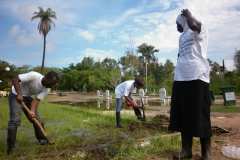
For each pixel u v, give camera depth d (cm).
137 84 911
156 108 1606
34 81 595
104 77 5641
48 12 5991
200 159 500
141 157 510
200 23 477
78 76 6456
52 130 801
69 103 2328
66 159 504
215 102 2145
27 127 887
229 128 841
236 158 516
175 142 600
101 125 924
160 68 6550
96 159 501
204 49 484
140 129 811
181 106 486
